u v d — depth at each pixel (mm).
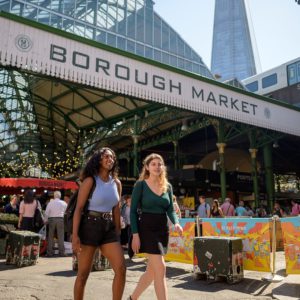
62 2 28203
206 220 7160
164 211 3707
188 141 29219
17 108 27219
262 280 5973
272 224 6270
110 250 3311
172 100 12953
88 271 3291
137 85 12070
